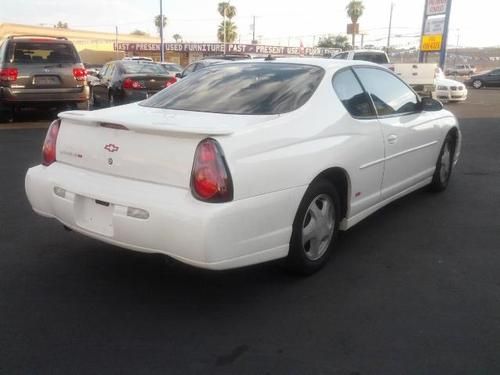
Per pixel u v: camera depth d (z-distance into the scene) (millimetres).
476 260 4223
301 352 2930
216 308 3400
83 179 3445
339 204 4031
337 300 3520
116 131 3355
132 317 3283
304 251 3707
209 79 4348
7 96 11273
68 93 11750
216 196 2998
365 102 4395
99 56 67562
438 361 2855
